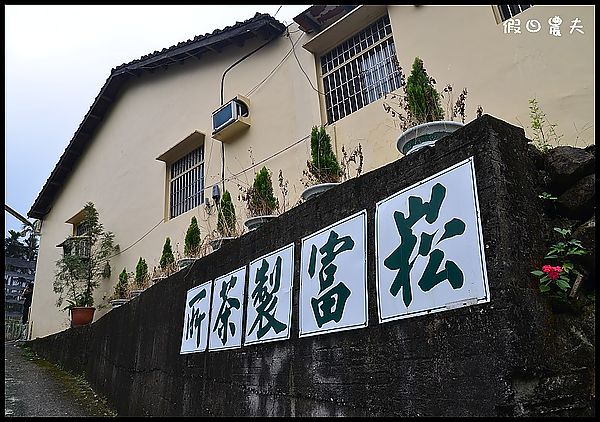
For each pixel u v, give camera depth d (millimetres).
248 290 3736
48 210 14508
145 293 5969
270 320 3334
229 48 8375
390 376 2273
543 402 1794
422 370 2117
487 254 1974
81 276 10227
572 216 2285
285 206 5754
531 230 2105
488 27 4633
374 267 2561
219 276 4258
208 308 4301
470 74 4652
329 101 6305
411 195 2459
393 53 5621
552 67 4023
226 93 8172
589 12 3908
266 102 7305
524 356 1783
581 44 3885
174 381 4586
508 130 2252
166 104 9688
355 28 6055
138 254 9344
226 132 7633
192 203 8383
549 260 2080
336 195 3045
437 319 2107
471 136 2223
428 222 2305
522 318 1849
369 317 2494
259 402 3227
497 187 2049
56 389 7160
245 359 3514
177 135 9102
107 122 11672
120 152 10875
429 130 2869
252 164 7160
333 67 6375
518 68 4270
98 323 7801
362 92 5883
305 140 6355
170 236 8492
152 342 5359
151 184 9523
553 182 2377
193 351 4355
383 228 2584
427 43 5160
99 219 11000
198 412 4008
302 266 3166
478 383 1861
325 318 2801
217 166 7891
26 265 21250
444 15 5086
